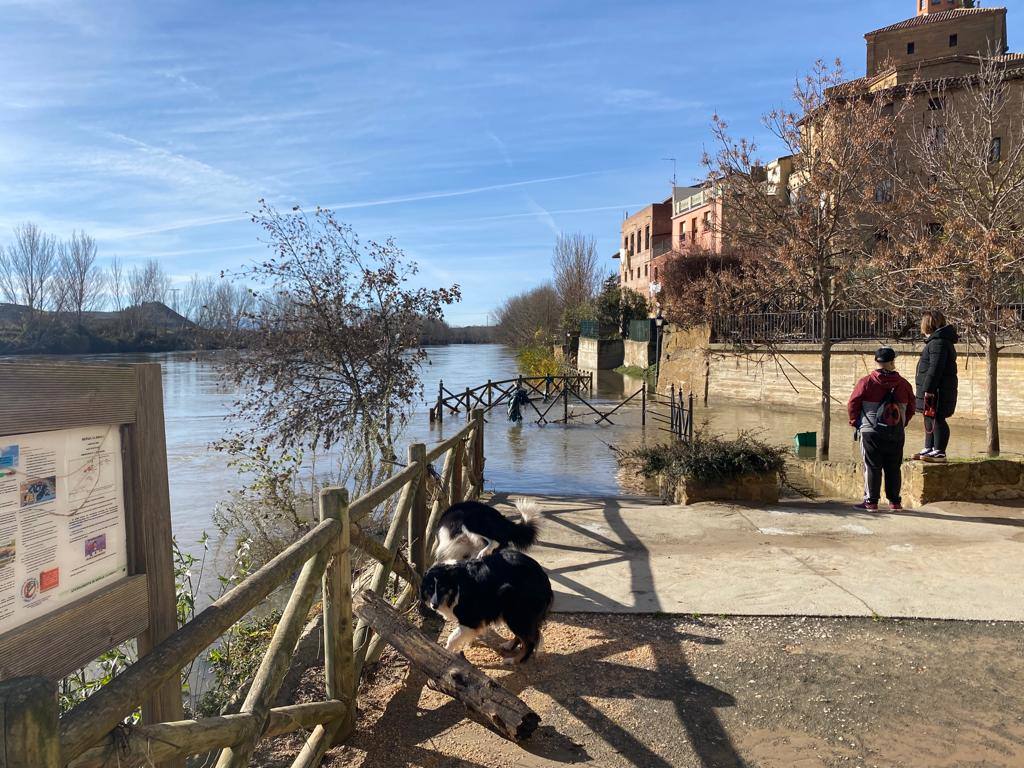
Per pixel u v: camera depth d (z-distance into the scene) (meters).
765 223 13.68
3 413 1.81
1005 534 6.86
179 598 6.06
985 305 10.06
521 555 4.34
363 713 3.84
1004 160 13.82
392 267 11.79
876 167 13.52
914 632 4.68
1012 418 18.12
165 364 63.41
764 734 3.56
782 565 6.02
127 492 2.34
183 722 2.18
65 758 1.61
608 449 18.48
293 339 11.52
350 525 3.73
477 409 9.32
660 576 5.78
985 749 3.41
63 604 2.03
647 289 57.72
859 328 22.14
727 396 26.97
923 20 35.72
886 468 7.95
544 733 3.60
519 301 91.25
